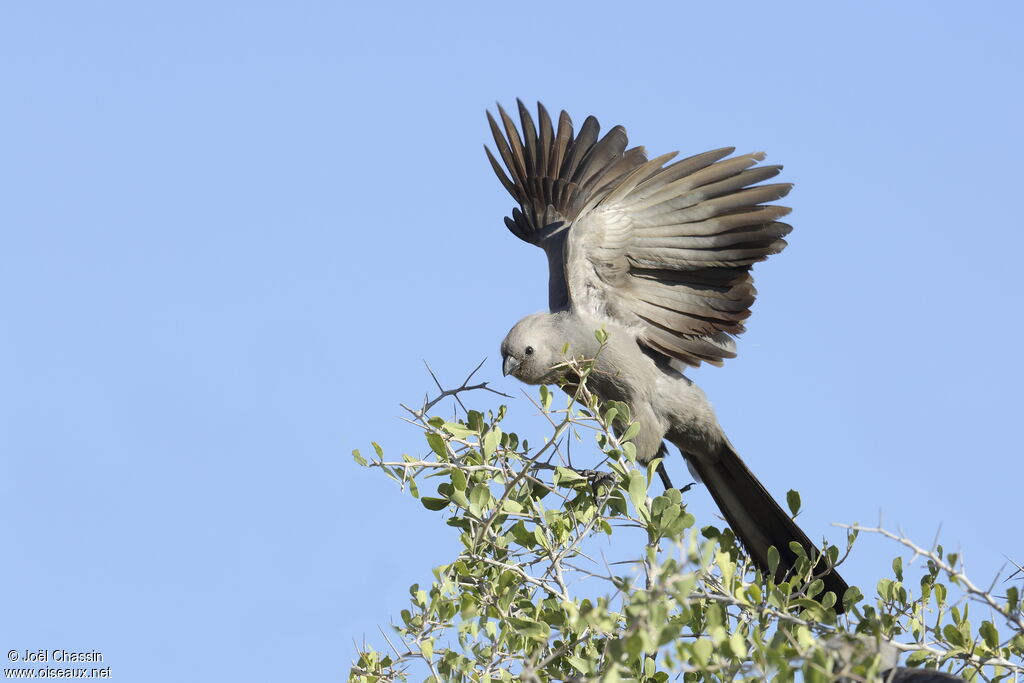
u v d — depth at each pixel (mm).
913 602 8789
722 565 7660
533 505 9734
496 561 9000
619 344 12852
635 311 13430
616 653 6113
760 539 13219
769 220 12836
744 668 6500
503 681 8828
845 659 6414
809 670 6207
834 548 9086
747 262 13125
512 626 8625
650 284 13430
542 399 9992
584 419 10039
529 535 9461
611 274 13250
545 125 15727
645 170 12664
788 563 12945
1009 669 8664
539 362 12812
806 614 8133
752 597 7602
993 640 8500
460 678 8992
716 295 13375
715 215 12922
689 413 13117
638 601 6305
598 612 6770
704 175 12680
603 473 10695
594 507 9508
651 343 13445
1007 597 7723
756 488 13250
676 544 6500
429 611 9094
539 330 12867
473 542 9352
